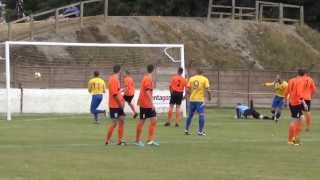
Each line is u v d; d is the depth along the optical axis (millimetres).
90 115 96312
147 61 126625
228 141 57219
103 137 60312
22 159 42875
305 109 54906
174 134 64562
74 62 121688
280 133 66812
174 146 52250
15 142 55000
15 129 69438
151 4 180125
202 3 179750
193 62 137875
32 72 112188
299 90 54406
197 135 63594
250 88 133125
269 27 156750
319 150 50000
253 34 152625
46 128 71188
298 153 47812
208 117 96000
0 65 112000
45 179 34438
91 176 35656
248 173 37375
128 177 35438
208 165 40625
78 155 45375
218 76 131000
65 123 79500
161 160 42938
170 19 148125
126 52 126625
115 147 51125
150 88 52344
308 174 37219
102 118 90062
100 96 80375
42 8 195125
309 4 186125
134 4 181000
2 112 98188
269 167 39969
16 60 117438
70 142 55281
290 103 54875
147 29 141500
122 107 52219
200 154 46656
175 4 179250
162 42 139250
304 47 156125
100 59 124938
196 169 38781
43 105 99750
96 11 177125
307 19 186875
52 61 120500
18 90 98750
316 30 180500
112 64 122750
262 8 170625
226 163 41688
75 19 139750
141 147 51188
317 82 139125
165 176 35938
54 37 130375
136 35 138250
